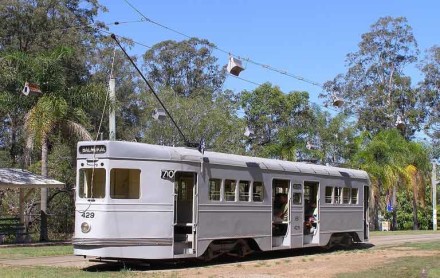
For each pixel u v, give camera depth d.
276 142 47.03
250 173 18.89
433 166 52.44
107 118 36.06
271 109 47.34
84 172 15.77
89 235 15.29
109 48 43.56
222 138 41.03
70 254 19.83
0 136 39.81
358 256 20.61
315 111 48.25
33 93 23.12
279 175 20.17
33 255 19.48
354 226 24.59
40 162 35.62
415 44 56.56
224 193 17.81
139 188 15.68
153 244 15.62
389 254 21.44
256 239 18.95
